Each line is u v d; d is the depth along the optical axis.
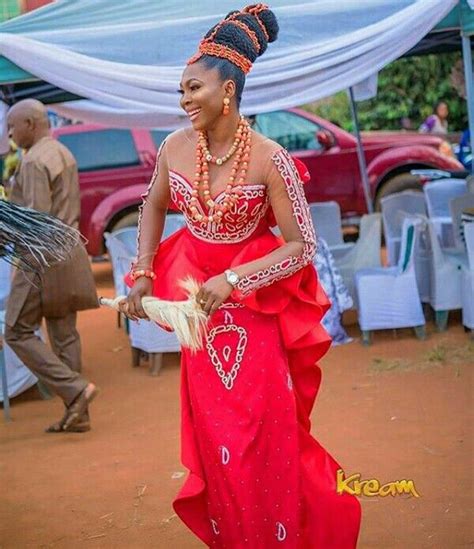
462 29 7.27
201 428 3.53
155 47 6.86
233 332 3.50
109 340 8.95
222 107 3.36
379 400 6.32
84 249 6.33
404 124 17.38
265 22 3.50
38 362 6.02
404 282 7.75
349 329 8.42
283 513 3.54
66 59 6.79
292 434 3.54
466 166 13.20
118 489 5.05
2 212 3.58
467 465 5.01
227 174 3.42
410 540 4.14
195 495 3.54
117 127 9.45
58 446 5.87
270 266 3.38
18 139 6.22
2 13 7.55
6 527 4.63
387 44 7.01
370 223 8.41
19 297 5.96
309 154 12.73
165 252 3.69
